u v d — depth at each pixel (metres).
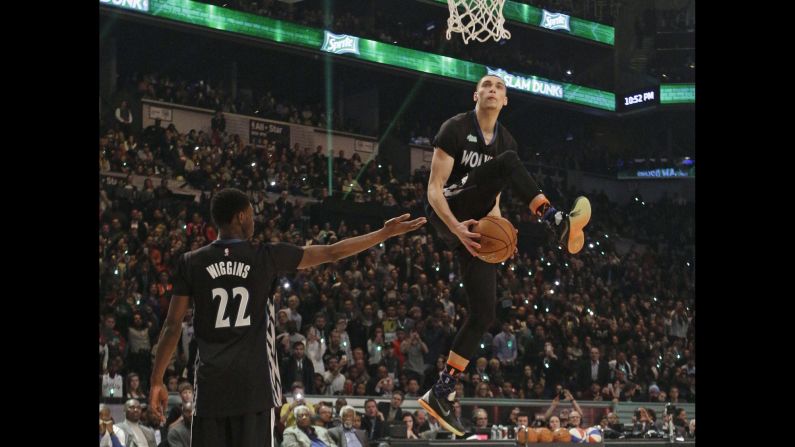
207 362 3.69
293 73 24.78
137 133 18.33
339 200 19.11
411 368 13.59
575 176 27.03
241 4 21.23
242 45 22.41
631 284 21.00
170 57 23.19
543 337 15.99
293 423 9.75
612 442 11.09
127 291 12.60
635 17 29.31
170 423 9.91
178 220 14.93
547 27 26.52
